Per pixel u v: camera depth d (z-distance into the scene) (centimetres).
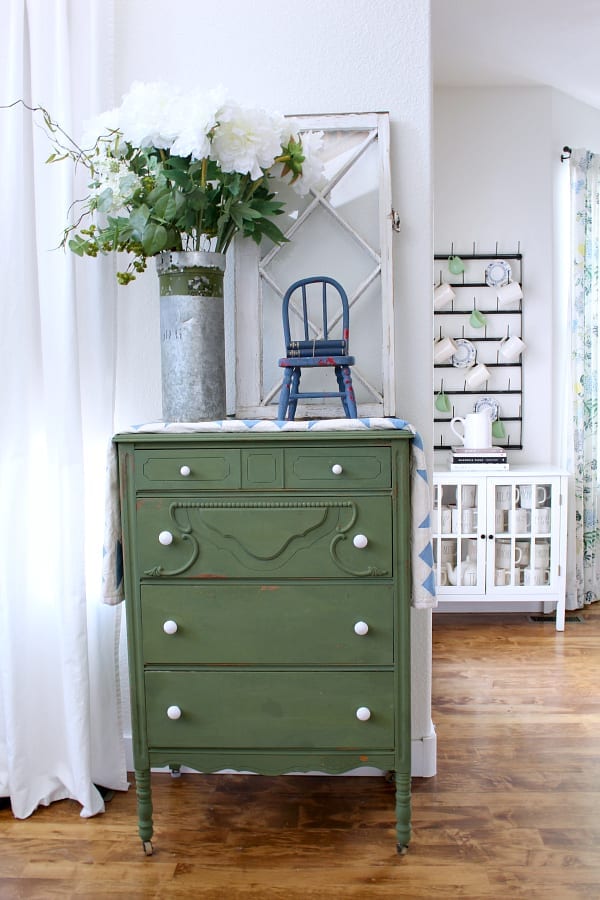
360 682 184
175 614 186
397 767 187
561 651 337
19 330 206
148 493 184
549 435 396
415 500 181
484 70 362
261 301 222
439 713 272
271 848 195
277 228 207
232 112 182
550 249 390
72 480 208
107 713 220
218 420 199
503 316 393
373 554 181
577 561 394
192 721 188
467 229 392
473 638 356
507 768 232
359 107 218
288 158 201
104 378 217
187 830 203
